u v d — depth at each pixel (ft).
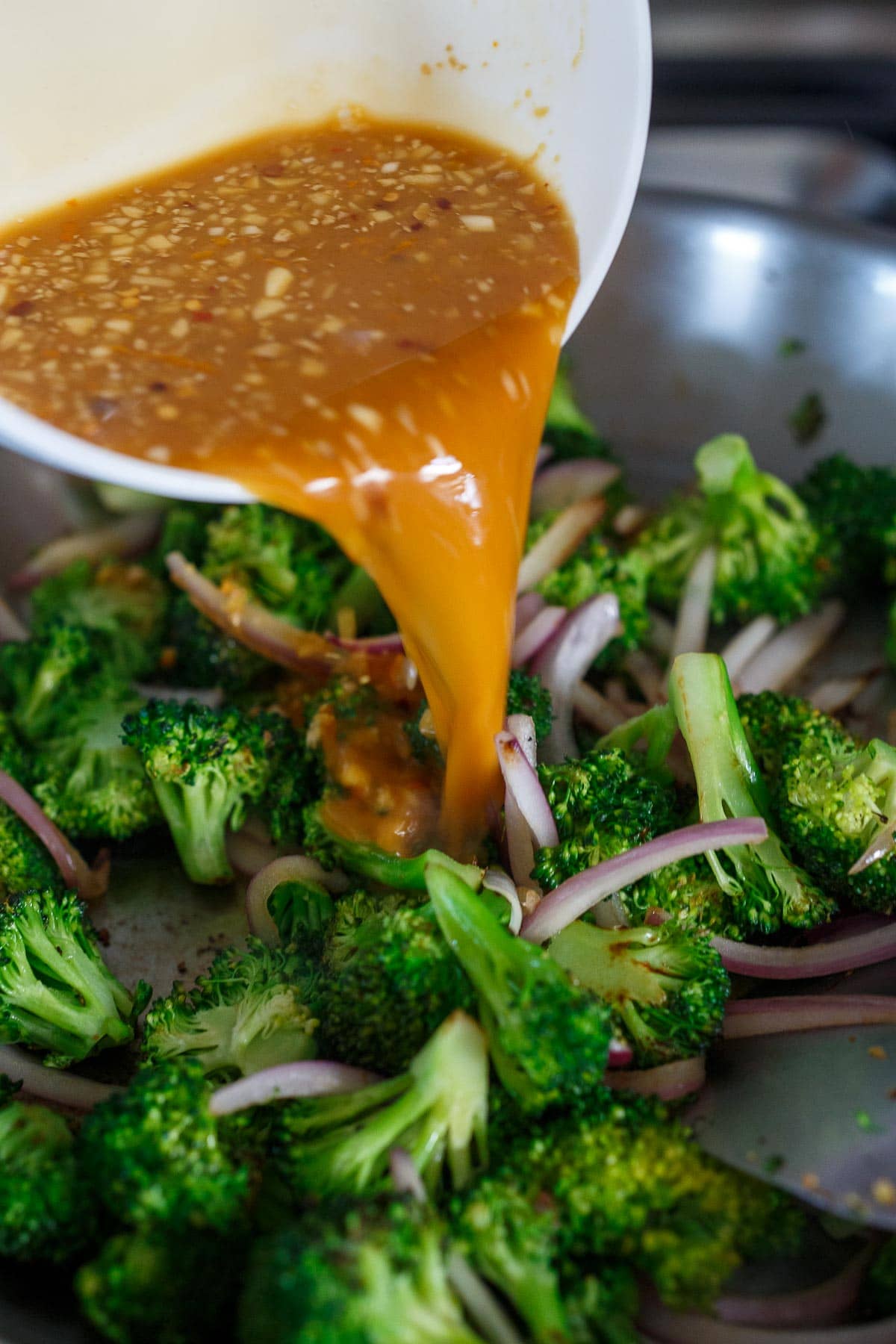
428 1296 1.00
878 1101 1.09
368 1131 1.07
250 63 1.24
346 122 1.27
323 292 1.13
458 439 1.09
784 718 1.30
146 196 1.21
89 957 1.22
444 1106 1.07
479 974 1.10
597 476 1.52
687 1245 1.05
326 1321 0.96
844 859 1.22
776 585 1.46
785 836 1.25
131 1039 1.22
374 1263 0.98
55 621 1.42
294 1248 0.99
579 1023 1.06
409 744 1.28
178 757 1.28
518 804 1.21
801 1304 1.05
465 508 1.10
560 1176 1.06
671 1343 1.05
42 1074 1.18
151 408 1.06
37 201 1.19
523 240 1.17
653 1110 1.10
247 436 1.05
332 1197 1.05
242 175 1.23
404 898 1.19
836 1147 1.07
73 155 1.20
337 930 1.20
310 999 1.16
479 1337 1.02
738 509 1.46
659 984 1.15
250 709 1.42
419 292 1.13
